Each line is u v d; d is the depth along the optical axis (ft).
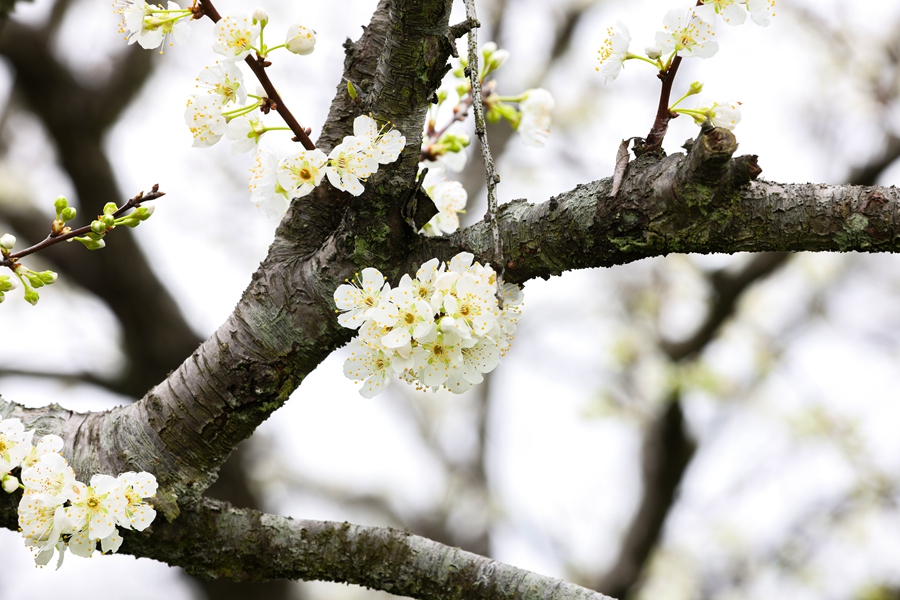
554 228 5.44
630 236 5.41
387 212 5.46
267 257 5.55
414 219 5.48
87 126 8.83
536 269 5.48
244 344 5.51
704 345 10.89
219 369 5.51
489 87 5.96
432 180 5.80
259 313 5.51
